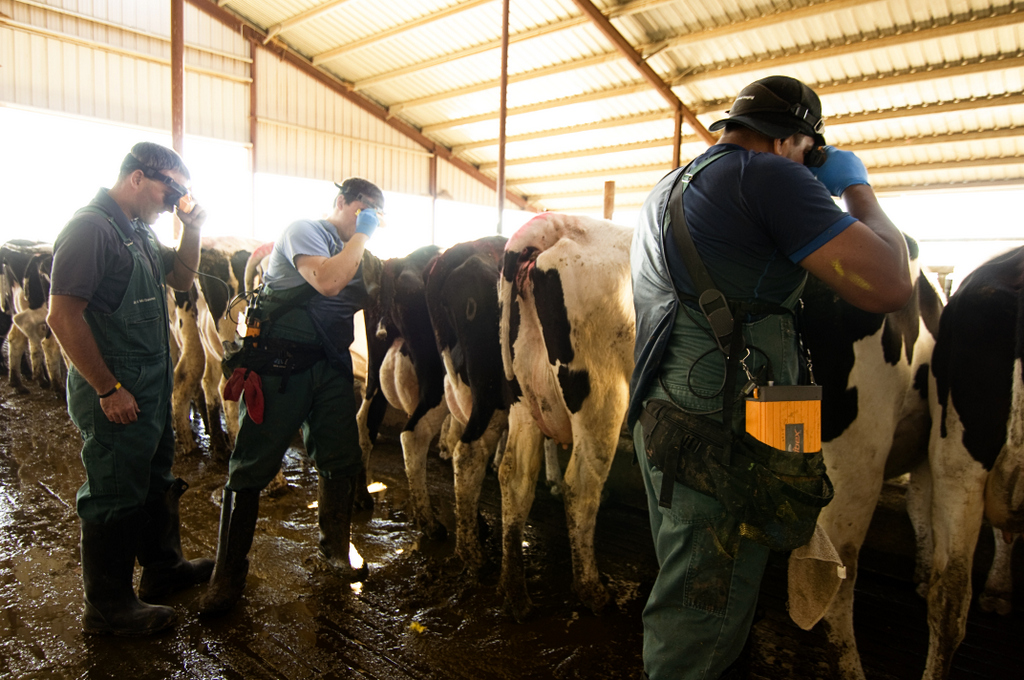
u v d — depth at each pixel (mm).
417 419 3238
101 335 2107
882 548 2924
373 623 2438
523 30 11750
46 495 3729
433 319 3039
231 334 4258
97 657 2182
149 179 2225
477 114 15148
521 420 2553
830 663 1998
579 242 2414
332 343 2574
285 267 2482
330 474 2738
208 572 2770
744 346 1213
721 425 1218
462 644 2309
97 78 11547
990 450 1777
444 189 17250
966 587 1836
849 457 1933
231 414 4305
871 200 1297
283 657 2207
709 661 1224
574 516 2516
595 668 2172
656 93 12297
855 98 10742
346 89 15062
